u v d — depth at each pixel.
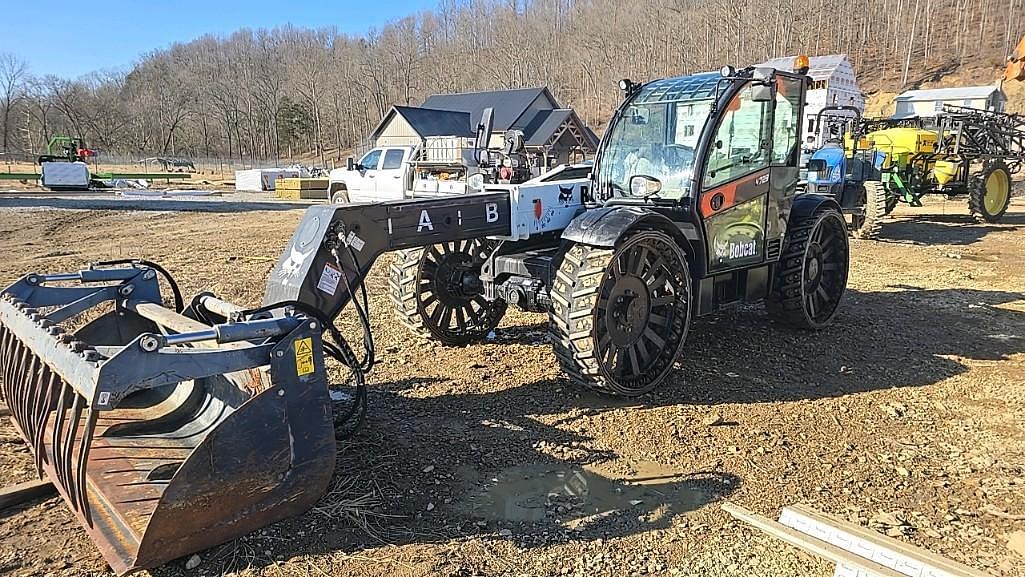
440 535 3.20
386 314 7.05
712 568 3.00
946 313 7.12
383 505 3.44
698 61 60.44
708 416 4.56
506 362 5.59
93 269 4.25
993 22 60.59
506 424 4.43
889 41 61.50
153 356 2.79
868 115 48.38
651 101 5.37
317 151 82.81
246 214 18.42
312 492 3.27
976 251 10.88
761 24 62.12
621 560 3.05
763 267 5.90
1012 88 43.41
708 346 6.02
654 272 4.87
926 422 4.50
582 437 4.25
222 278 8.91
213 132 90.19
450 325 6.18
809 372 5.40
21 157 61.88
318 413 3.23
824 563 3.04
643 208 4.75
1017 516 3.38
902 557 2.98
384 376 5.26
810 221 6.18
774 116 5.55
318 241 3.81
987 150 14.27
